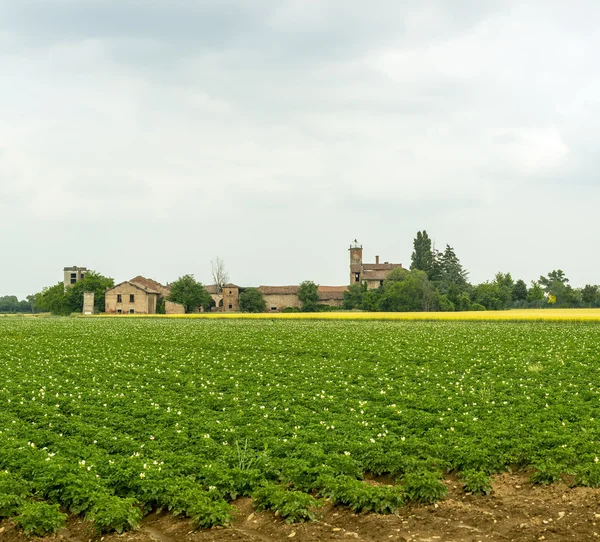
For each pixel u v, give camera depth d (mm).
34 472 15594
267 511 14250
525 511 13508
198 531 13250
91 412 22641
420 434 19391
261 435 19438
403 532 12680
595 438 17859
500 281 195000
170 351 41875
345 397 25406
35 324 80312
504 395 24500
